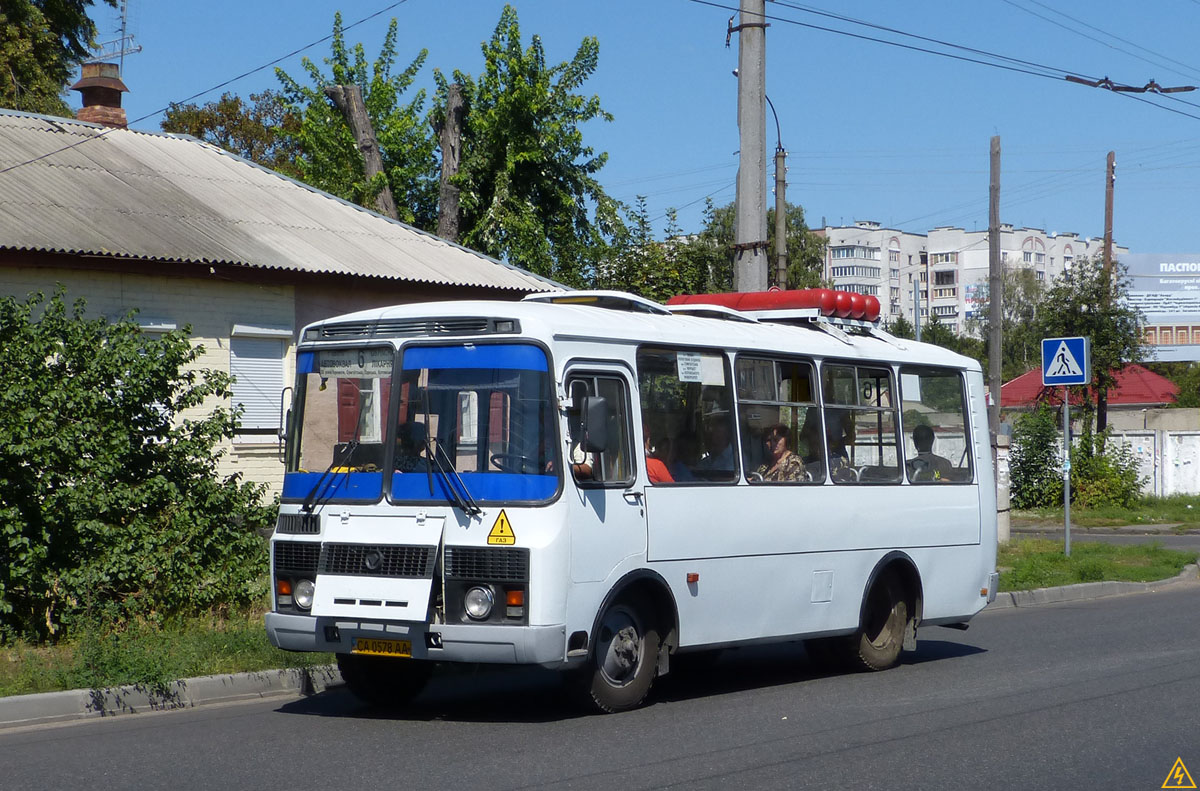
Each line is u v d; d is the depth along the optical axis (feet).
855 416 38.32
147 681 31.53
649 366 31.42
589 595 28.68
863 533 37.78
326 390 30.42
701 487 32.30
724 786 23.24
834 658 38.34
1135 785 23.62
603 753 25.96
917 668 39.27
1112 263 136.15
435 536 28.12
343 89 100.89
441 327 29.40
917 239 437.17
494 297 65.72
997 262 91.45
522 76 104.47
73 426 35.24
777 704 32.32
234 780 23.50
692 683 36.73
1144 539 89.04
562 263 103.65
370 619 28.19
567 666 28.12
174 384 39.17
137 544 36.78
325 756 25.61
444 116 106.83
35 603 35.12
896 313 427.33
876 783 23.57
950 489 41.55
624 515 29.84
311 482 30.04
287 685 34.01
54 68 113.19
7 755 25.80
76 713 29.96
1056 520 103.24
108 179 62.39
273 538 30.42
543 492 27.96
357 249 63.93
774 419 35.37
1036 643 44.19
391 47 118.42
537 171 104.63
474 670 37.35
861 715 30.63
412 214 113.29
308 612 29.60
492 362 28.71
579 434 28.84
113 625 35.37
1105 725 29.17
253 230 61.36
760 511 34.12
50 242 50.39
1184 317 204.44
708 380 33.22
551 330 28.84
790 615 35.04
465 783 23.26
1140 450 125.39
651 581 30.71
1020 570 61.52
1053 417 115.03
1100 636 45.37
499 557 27.73
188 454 38.63
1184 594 60.03
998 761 25.46
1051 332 126.41
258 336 58.44
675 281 85.61
